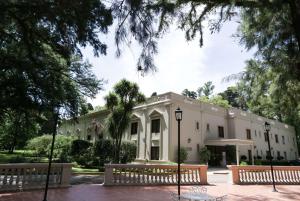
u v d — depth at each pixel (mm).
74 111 13547
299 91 8000
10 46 9203
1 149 39375
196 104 28469
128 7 5281
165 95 26797
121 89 22172
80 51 6766
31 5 5777
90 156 24281
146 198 8734
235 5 6949
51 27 6594
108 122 22938
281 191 11172
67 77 14156
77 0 5418
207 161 26312
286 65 7379
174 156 24797
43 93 10234
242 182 13242
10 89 9641
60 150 27188
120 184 11430
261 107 8859
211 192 10672
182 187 11555
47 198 8328
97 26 5707
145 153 27484
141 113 29250
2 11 6012
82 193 9375
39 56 9500
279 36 7105
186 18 7043
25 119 13070
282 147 41656
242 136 32219
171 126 25297
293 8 6281
